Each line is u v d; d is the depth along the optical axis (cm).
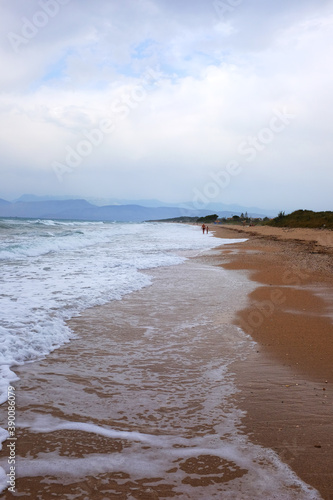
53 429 322
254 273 1299
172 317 715
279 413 355
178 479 260
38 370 457
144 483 256
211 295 924
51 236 2830
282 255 1908
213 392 401
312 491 248
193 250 2212
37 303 778
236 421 340
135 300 856
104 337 590
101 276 1149
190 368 470
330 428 329
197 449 296
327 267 1452
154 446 300
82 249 2111
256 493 246
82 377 437
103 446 299
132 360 495
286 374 452
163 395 393
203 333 618
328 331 637
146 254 1869
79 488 250
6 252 1647
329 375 451
